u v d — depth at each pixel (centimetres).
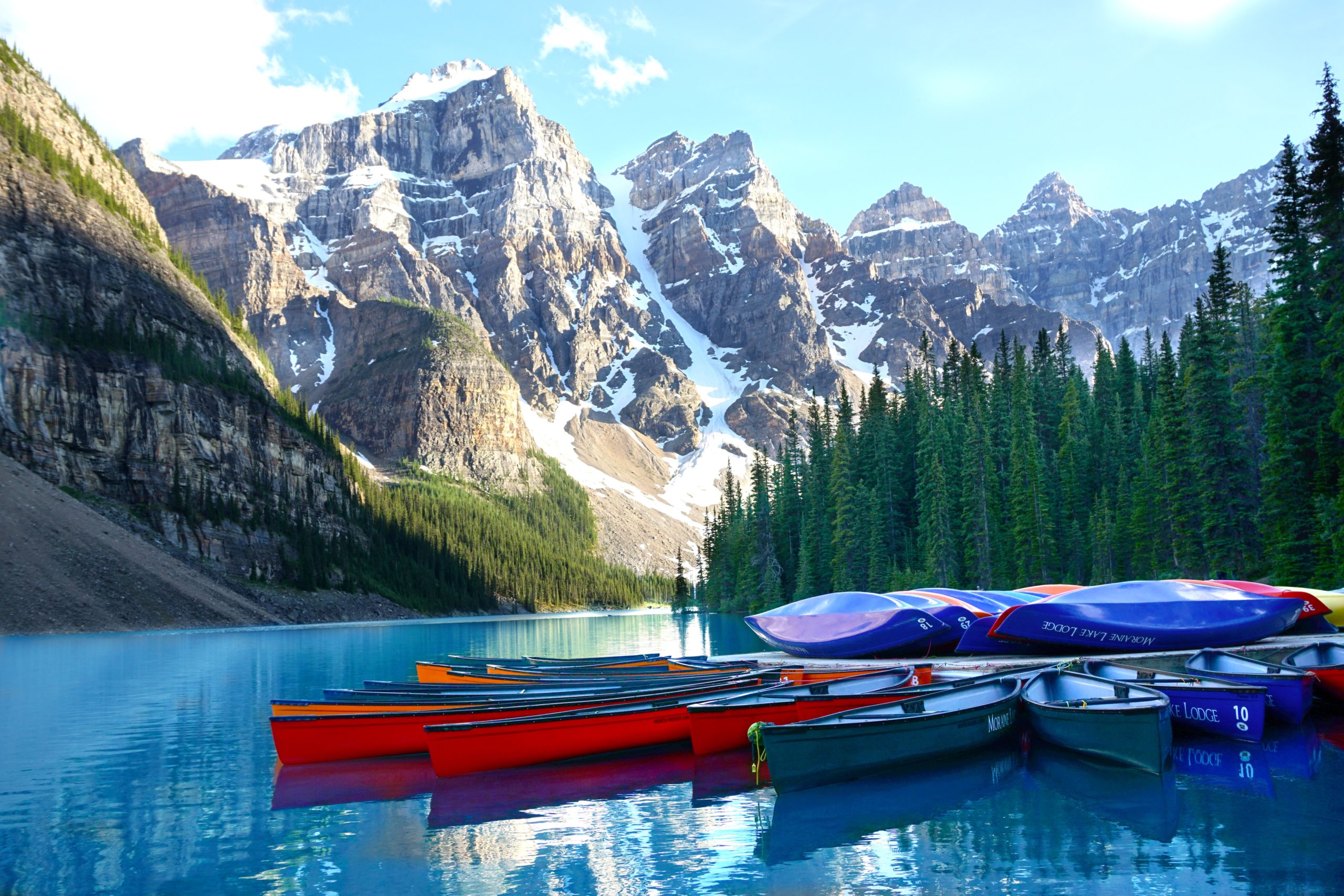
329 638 8588
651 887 1339
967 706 2220
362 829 1683
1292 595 3188
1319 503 4534
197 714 3180
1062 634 3275
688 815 1756
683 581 17975
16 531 9131
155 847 1576
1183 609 3191
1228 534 5481
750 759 2256
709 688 2531
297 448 17125
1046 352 11244
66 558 9256
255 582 13150
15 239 14425
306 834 1658
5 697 3675
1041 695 2419
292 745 2273
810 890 1312
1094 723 1995
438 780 2100
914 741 1998
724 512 16588
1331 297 4759
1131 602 3241
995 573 8056
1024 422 8769
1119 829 1555
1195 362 5647
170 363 14800
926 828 1605
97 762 2342
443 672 3291
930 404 11581
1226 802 1712
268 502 15100
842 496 9550
